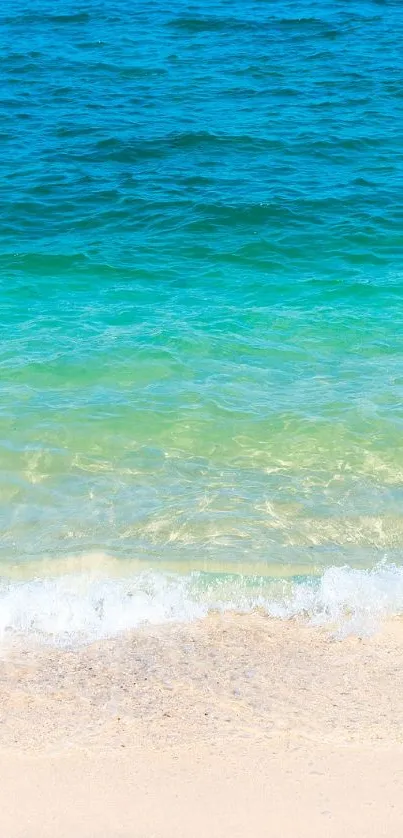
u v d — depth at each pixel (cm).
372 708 707
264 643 787
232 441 1076
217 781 630
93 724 685
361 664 762
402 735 676
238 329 1362
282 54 2939
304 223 1798
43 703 708
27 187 1958
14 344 1300
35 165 2072
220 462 1042
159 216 1825
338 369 1245
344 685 735
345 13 3462
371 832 589
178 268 1606
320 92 2572
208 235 1748
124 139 2209
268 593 848
